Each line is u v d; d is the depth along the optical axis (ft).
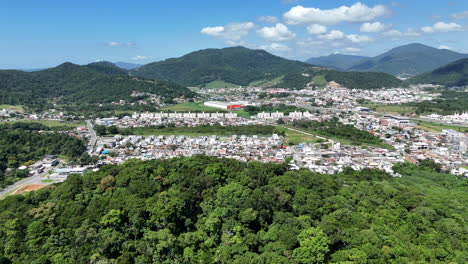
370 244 377.09
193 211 490.90
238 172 568.82
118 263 374.22
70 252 391.04
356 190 574.97
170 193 488.02
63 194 495.41
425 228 452.76
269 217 453.17
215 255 388.78
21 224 428.56
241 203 462.60
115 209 442.50
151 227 440.04
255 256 360.07
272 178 559.38
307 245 363.35
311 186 545.85
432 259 374.84
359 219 435.12
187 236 408.67
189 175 548.31
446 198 576.61
